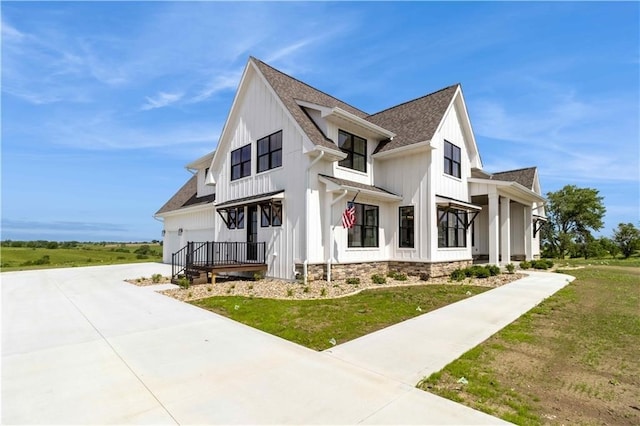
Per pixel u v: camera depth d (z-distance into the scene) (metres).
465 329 5.78
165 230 23.19
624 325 6.04
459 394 3.39
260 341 5.20
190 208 19.17
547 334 5.50
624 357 4.46
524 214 19.38
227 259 13.70
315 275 11.02
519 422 2.85
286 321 6.34
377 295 8.85
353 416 2.95
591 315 6.77
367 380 3.73
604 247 31.80
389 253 13.43
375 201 12.92
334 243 11.33
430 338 5.28
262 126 13.20
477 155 15.87
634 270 15.71
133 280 12.73
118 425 2.86
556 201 33.75
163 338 5.39
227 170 15.23
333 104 14.93
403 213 13.21
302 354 4.59
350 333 5.59
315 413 3.01
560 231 33.56
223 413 3.03
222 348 4.88
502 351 4.69
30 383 3.73
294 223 11.44
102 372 4.03
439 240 12.96
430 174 12.43
